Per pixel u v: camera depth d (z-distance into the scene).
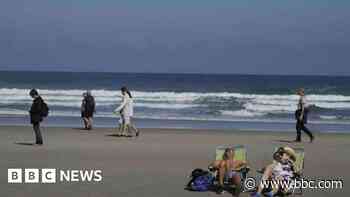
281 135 23.34
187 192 10.91
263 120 33.19
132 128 21.84
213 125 29.08
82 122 28.53
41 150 16.73
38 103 17.91
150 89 70.62
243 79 104.31
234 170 11.18
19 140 19.53
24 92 45.78
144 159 15.23
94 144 18.52
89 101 23.88
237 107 41.59
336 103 45.31
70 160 14.76
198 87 75.00
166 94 44.78
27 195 10.43
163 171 13.31
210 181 11.22
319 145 19.83
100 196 10.45
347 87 72.12
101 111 37.16
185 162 14.78
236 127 28.20
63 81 86.56
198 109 40.53
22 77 97.19
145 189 11.16
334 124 31.89
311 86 80.44
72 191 10.87
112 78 101.06
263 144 19.73
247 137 22.12
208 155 16.22
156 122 30.06
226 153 11.12
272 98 44.06
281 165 10.98
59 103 41.84
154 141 19.86
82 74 116.12
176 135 22.28
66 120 29.59
